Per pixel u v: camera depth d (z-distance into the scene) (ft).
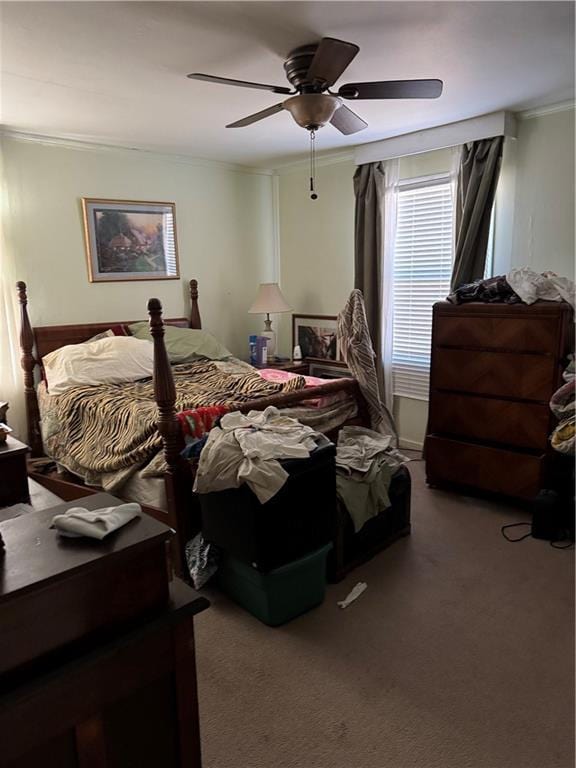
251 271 17.21
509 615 7.63
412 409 14.67
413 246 13.85
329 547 7.92
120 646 3.00
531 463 10.30
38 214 12.71
